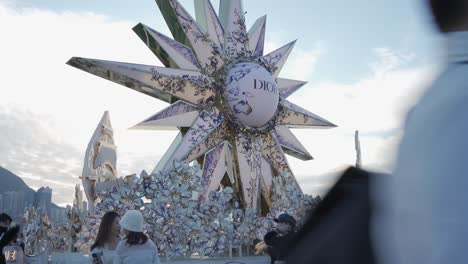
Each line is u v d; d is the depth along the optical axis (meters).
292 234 1.23
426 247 1.03
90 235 12.91
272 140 18.36
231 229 14.27
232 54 18.09
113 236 8.41
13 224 10.82
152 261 7.75
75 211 14.24
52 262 13.13
